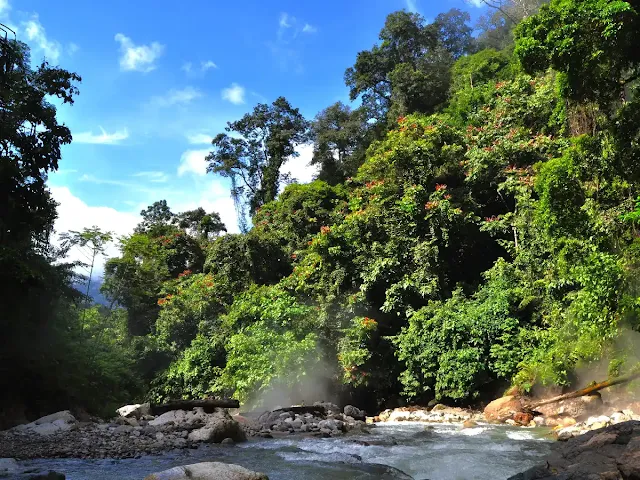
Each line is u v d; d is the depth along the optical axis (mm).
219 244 28984
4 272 13117
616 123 13328
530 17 13727
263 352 18969
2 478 6289
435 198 20031
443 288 19078
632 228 13008
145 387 24328
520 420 12680
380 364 18703
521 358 15023
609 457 6383
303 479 6816
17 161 15430
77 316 18047
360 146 37812
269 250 28094
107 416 16219
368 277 19719
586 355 12742
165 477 5367
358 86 39812
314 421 13375
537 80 22969
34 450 8781
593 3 12133
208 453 8891
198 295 27812
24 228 15516
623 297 11484
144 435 10500
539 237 16312
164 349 26906
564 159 13609
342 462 8031
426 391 17344
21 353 13969
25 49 16312
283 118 43844
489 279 18641
